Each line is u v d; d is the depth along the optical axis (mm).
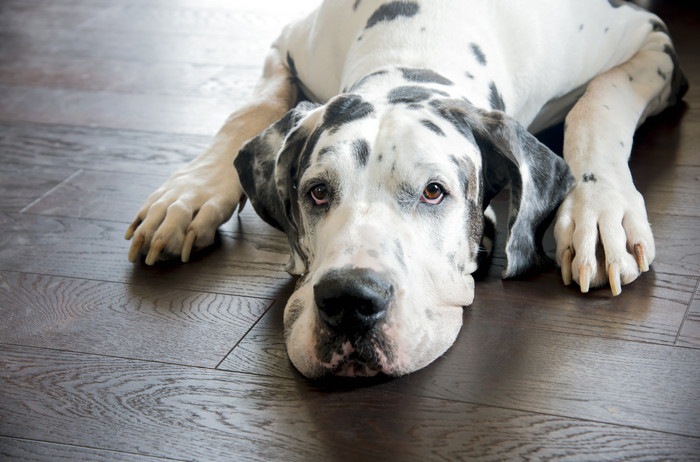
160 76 1989
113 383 1226
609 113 1510
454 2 1453
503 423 1140
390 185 1188
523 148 1281
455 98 1274
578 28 1552
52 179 1654
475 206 1257
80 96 1926
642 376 1191
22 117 1856
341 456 1114
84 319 1333
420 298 1179
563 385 1184
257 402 1185
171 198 1453
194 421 1166
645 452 1098
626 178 1407
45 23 2348
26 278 1419
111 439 1151
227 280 1393
